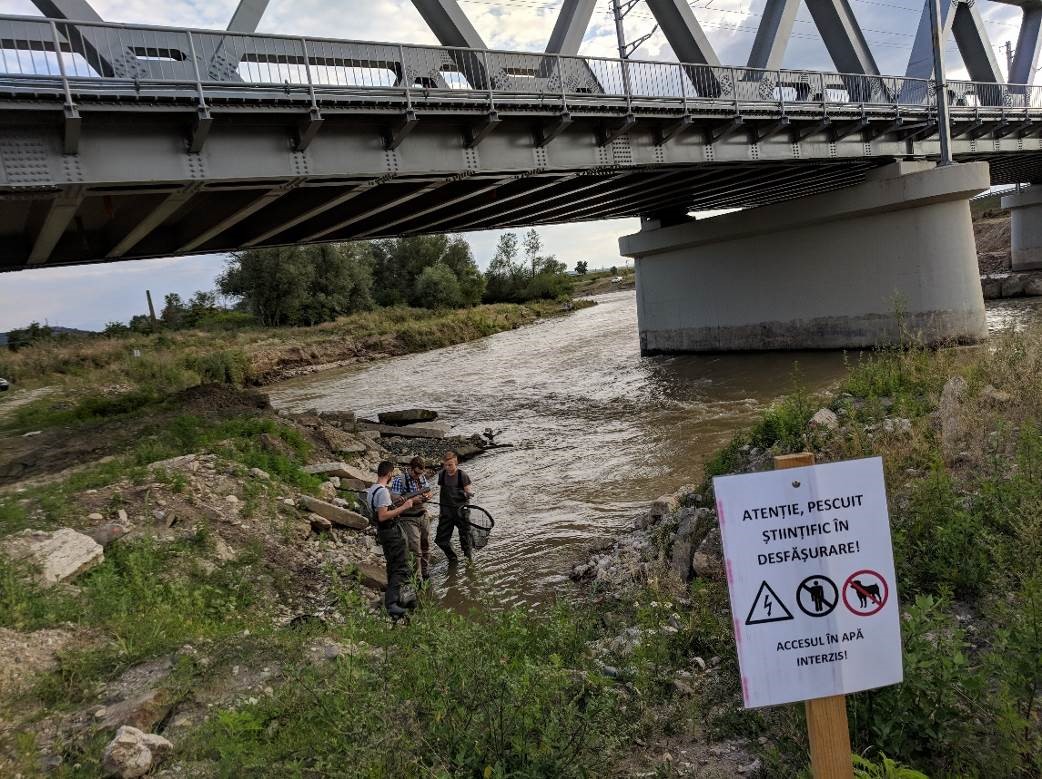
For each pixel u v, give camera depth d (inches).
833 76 879.1
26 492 397.7
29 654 203.9
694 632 206.8
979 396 337.4
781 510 93.7
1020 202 1915.6
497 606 301.6
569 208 1038.4
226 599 287.9
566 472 544.1
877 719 129.3
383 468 321.1
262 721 168.2
